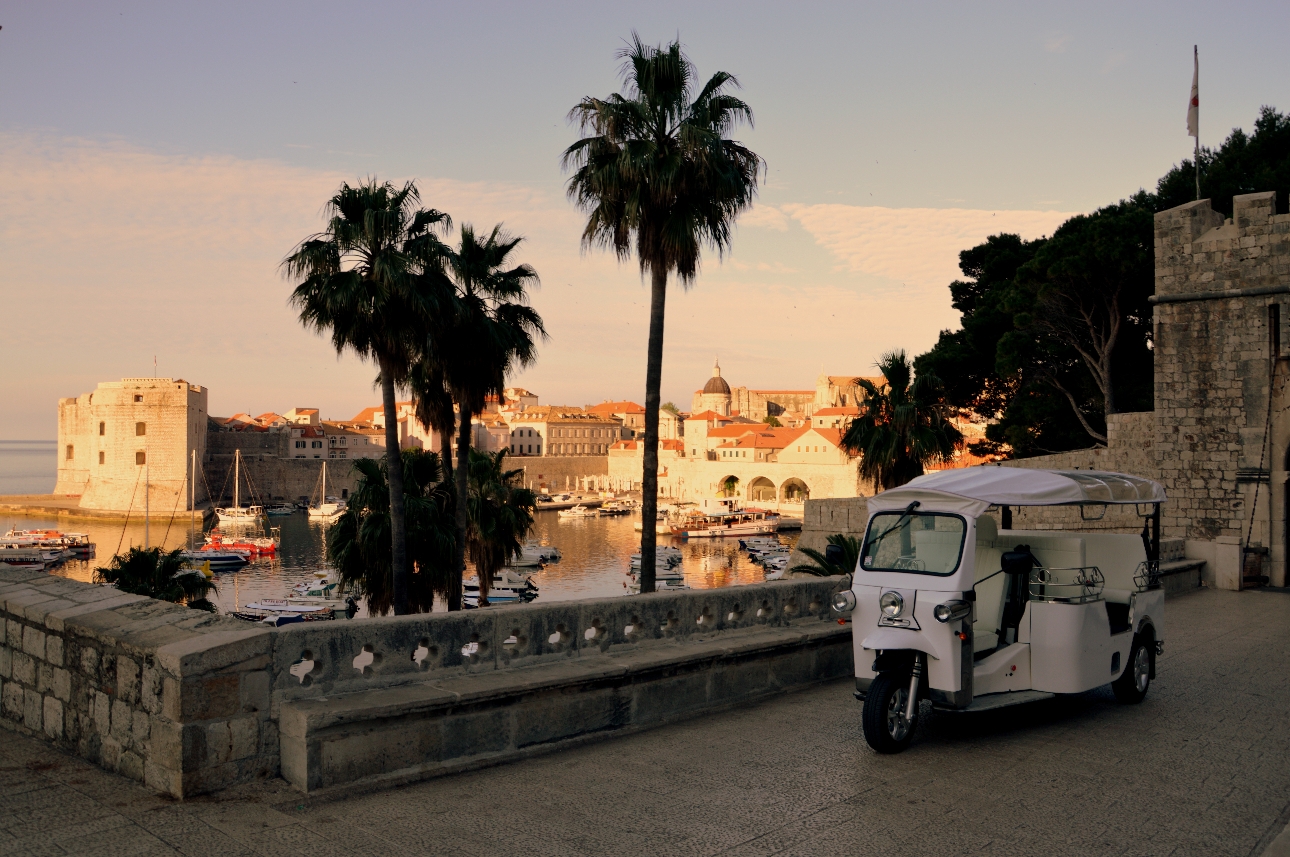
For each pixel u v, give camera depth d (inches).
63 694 322.0
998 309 1755.7
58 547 4190.5
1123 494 429.1
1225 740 367.9
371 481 1237.7
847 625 489.1
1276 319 991.0
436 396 1278.3
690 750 346.0
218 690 279.3
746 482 6240.2
